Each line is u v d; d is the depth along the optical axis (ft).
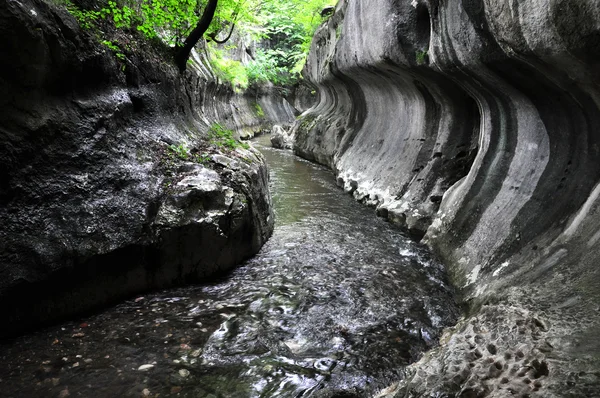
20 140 13.65
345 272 19.88
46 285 13.87
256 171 24.11
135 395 11.16
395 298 17.26
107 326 14.44
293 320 15.43
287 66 120.57
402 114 35.01
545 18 11.21
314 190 39.58
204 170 20.26
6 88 13.10
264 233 23.82
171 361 12.66
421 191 27.02
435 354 11.05
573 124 15.02
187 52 27.96
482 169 20.94
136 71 21.11
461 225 20.49
